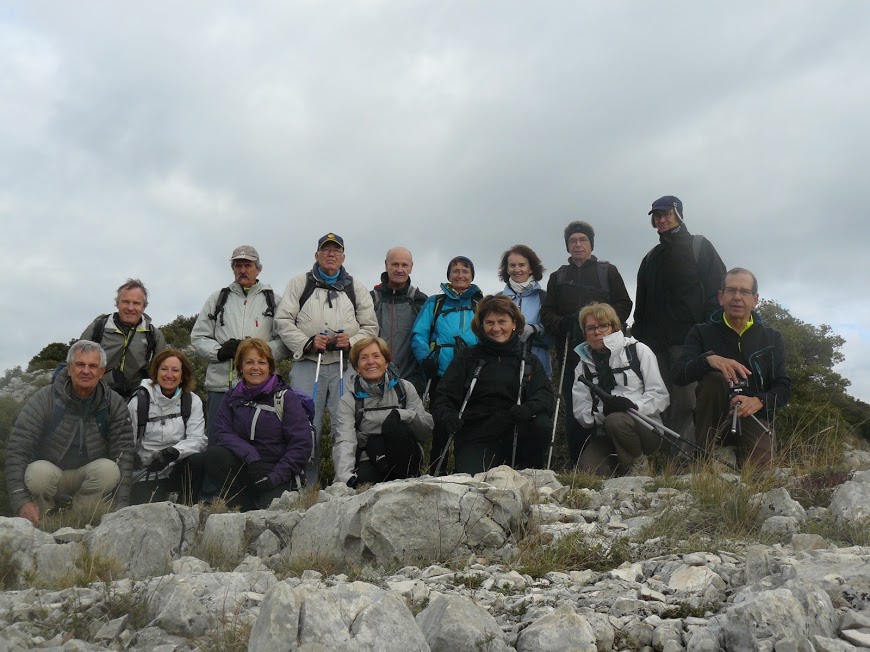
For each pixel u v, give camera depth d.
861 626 3.41
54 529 6.92
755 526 5.68
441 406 7.95
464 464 7.85
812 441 7.84
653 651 3.58
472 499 5.54
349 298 9.11
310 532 5.89
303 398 7.91
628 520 5.91
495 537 5.43
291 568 5.46
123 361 8.59
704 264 9.10
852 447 7.96
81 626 4.06
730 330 8.27
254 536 6.13
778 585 3.90
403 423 7.67
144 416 7.95
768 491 6.06
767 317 17.19
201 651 3.66
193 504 7.69
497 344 8.14
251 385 7.71
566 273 9.54
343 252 9.22
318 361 8.70
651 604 4.00
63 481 7.43
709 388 8.00
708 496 6.06
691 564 4.64
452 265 9.27
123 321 8.66
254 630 3.33
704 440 7.97
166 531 5.94
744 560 4.79
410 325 9.56
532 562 5.00
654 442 7.94
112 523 5.90
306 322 8.94
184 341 18.45
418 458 7.84
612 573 4.65
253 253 9.25
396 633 3.28
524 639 3.54
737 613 3.36
